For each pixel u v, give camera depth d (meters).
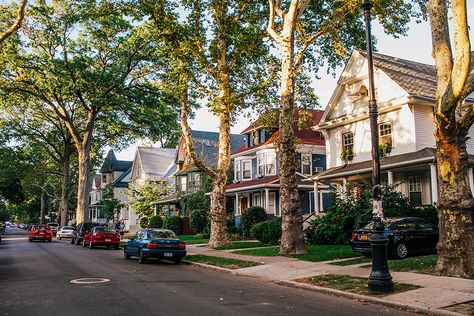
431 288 9.66
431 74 27.78
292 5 17.62
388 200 20.34
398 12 18.59
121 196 66.69
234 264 15.85
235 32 21.98
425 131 23.12
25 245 32.34
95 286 11.05
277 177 34.16
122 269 15.27
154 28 21.52
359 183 22.97
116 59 40.44
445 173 11.51
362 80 26.36
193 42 20.81
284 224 17.66
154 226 42.66
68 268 15.48
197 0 21.25
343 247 19.23
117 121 46.31
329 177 25.25
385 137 24.58
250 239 29.39
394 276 11.42
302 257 16.34
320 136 37.12
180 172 47.03
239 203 39.88
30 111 48.41
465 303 8.27
